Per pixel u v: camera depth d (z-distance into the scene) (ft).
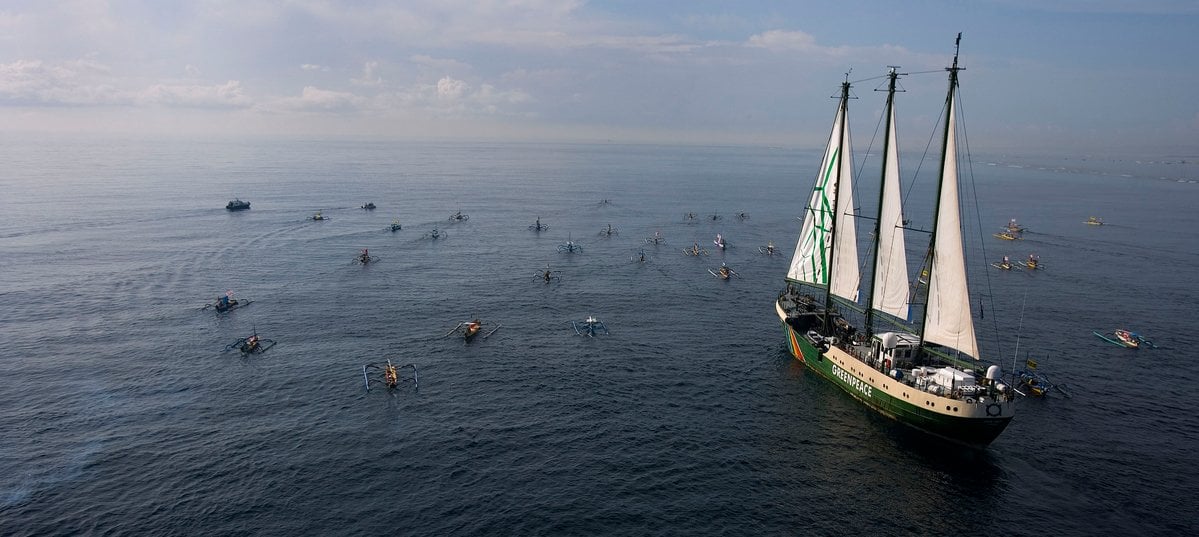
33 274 469.57
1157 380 294.87
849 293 305.73
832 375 289.33
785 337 344.08
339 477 209.46
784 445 235.61
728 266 538.88
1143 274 519.19
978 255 595.06
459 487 205.05
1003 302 429.79
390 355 317.83
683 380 293.64
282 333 349.20
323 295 426.92
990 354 330.13
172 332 349.00
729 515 193.88
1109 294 453.17
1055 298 441.27
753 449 232.53
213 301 409.49
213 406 260.01
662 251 601.62
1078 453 229.25
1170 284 485.15
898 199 264.93
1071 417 256.52
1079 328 373.20
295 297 420.77
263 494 199.82
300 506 194.08
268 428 241.96
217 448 226.99
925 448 233.14
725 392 281.33
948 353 277.03
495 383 285.84
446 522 187.42
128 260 520.01
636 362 314.55
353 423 246.47
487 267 521.24
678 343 343.46
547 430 243.81
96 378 286.66
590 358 318.45
